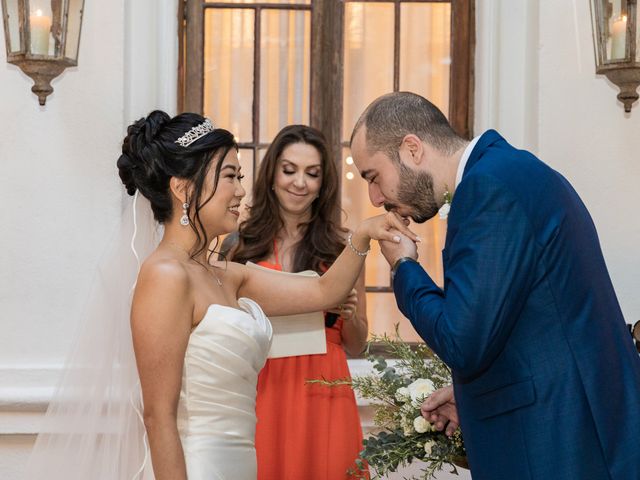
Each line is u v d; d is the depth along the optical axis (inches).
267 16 158.1
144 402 88.4
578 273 81.7
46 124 143.7
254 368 95.2
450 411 92.5
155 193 94.7
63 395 100.2
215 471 89.8
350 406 128.0
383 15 157.9
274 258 133.6
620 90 141.4
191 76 157.1
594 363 80.5
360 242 104.7
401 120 90.3
